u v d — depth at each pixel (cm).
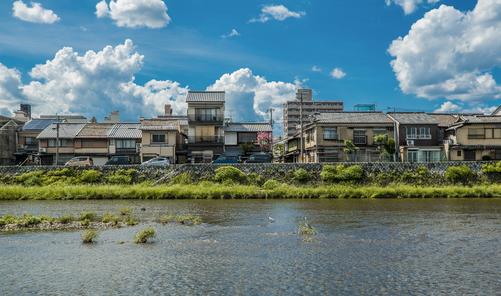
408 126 6431
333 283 1549
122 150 7212
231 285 1534
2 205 3919
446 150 6247
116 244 2194
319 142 6372
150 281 1587
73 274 1672
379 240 2272
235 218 3062
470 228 2616
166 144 7044
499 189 4603
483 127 6238
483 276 1625
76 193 4506
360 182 5047
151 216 3180
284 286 1520
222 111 7344
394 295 1430
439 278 1603
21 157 7831
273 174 5134
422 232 2492
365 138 6431
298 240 2283
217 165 5219
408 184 5016
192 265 1789
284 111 15175
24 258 1909
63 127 7600
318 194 4541
